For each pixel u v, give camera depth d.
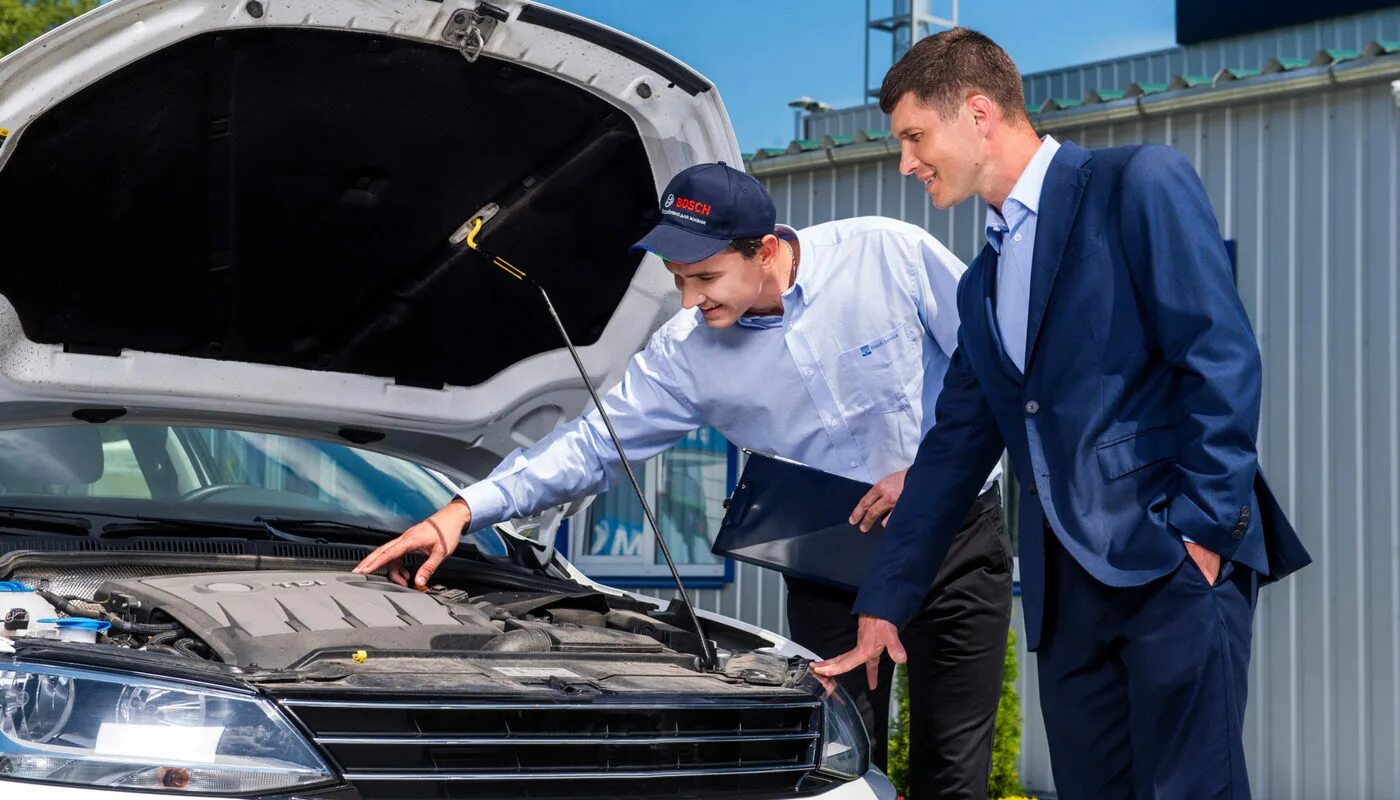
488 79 3.53
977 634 3.89
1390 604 7.23
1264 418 7.61
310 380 3.89
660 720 2.68
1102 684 2.87
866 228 3.86
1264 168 7.66
